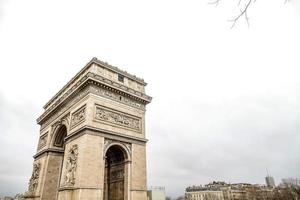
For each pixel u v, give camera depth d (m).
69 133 56.47
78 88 57.00
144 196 53.91
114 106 57.06
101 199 46.06
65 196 45.59
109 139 52.84
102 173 48.47
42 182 61.62
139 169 55.75
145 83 68.31
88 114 51.28
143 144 59.59
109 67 60.44
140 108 63.19
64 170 50.94
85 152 47.47
